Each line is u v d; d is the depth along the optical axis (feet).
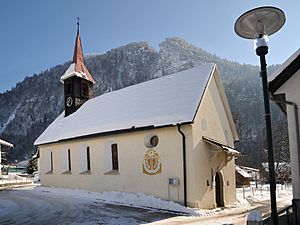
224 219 41.88
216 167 54.80
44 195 71.41
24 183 109.50
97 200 60.54
